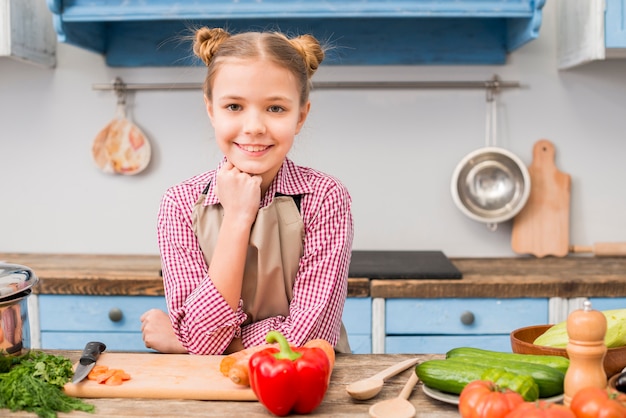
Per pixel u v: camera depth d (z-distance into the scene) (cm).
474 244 267
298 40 138
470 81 262
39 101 270
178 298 137
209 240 141
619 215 267
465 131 265
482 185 264
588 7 229
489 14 227
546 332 122
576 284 219
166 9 227
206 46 135
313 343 116
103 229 274
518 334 124
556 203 263
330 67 265
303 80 133
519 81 263
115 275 227
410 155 266
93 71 268
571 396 97
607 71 261
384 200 268
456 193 259
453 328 221
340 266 140
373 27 261
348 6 225
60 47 268
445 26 260
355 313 221
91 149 269
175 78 267
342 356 128
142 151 267
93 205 273
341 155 267
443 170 266
